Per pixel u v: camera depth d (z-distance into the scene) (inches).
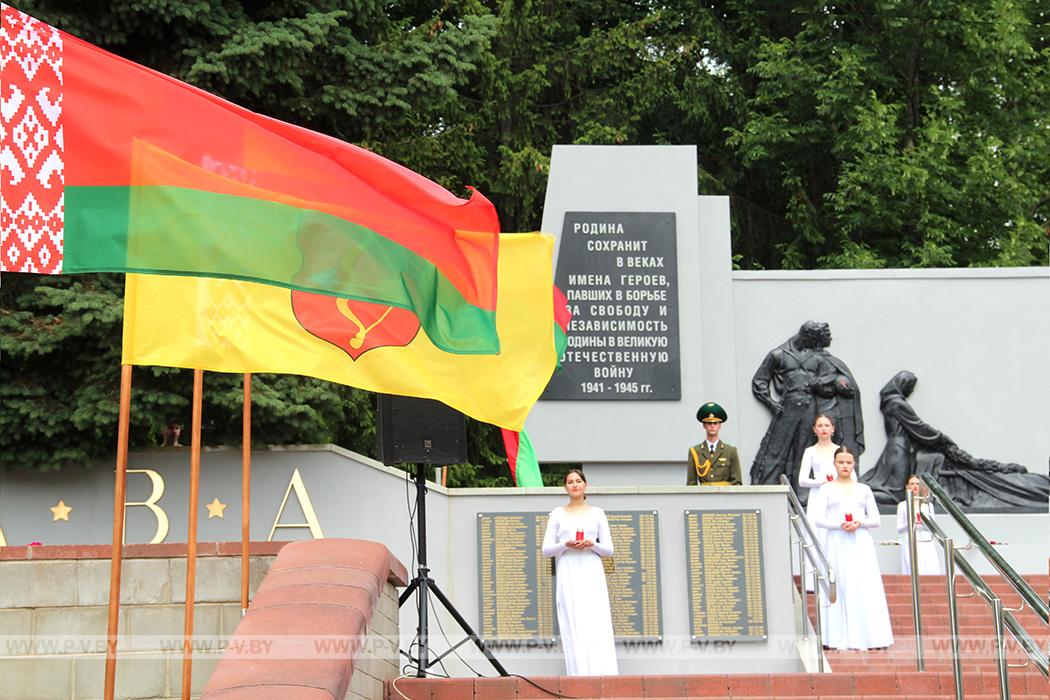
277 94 736.3
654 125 1312.7
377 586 405.4
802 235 1237.7
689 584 589.3
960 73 1263.5
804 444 785.6
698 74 1258.6
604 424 786.2
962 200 1191.6
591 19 1328.7
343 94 727.1
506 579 594.9
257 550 453.1
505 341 490.6
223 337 430.6
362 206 410.3
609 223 801.6
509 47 1203.9
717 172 1307.8
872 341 813.9
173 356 425.7
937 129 1170.6
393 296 409.7
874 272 817.5
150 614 449.4
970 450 804.0
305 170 404.2
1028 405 808.3
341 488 665.0
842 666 532.7
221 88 711.7
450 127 1157.1
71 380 666.2
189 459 666.8
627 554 590.9
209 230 389.1
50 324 654.5
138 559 452.1
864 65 1216.2
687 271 800.9
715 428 656.4
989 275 818.2
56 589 449.7
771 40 1295.5
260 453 668.7
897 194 1178.6
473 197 418.3
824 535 595.2
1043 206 1280.8
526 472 707.4
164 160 387.5
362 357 445.7
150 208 383.9
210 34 703.7
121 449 386.0
